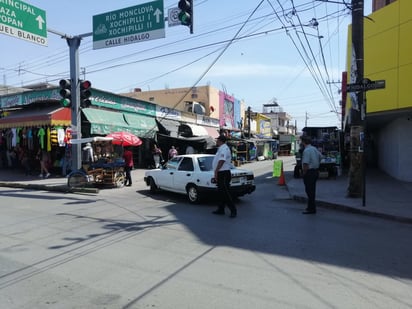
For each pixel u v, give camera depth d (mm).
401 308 3961
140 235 7086
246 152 36812
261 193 13602
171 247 6246
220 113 38625
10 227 7793
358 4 10867
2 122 19516
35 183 15930
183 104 36406
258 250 6078
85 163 15375
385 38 13398
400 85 12805
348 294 4316
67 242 6582
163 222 8305
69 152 18750
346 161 25812
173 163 12367
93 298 4195
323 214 9406
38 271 5094
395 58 12977
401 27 12695
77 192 13938
